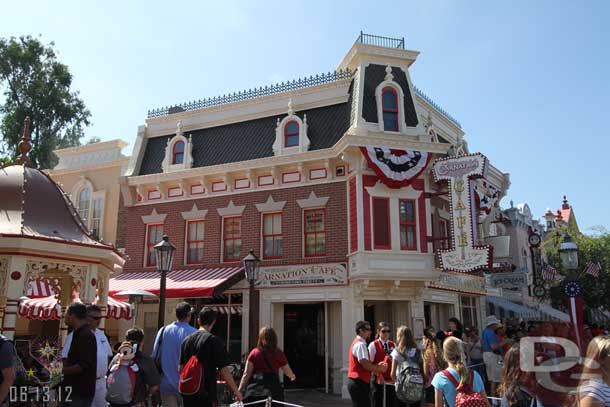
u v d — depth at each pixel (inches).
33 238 393.7
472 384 237.0
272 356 303.6
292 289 704.4
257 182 767.7
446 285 738.8
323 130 751.1
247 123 818.2
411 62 764.0
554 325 356.8
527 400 238.7
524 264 1289.4
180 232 801.6
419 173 677.9
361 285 654.5
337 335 697.0
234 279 705.0
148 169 861.2
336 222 703.1
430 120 787.4
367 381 338.3
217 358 247.6
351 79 759.1
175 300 767.7
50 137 1123.9
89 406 236.1
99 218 874.1
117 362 280.4
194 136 850.8
